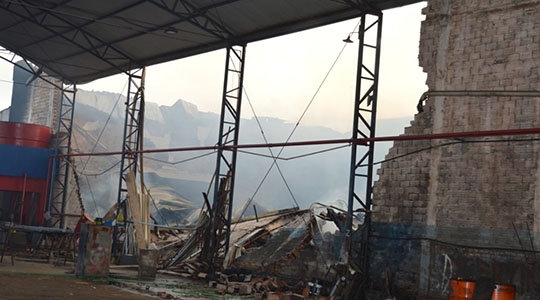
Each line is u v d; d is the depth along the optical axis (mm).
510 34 15484
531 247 14430
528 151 14766
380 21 18547
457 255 15727
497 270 14922
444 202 16219
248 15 21828
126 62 29984
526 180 14711
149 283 20344
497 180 15242
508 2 15609
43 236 31141
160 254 27516
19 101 42938
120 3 23484
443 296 15844
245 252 22938
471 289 14094
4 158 33156
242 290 19141
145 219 27922
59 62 31781
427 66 17062
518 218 14742
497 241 15039
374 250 17672
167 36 25500
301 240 21156
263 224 25297
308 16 20562
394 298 16469
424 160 16781
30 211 34188
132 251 28078
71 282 18953
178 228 26766
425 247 16406
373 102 18266
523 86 15094
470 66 16156
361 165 18172
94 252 20484
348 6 19047
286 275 20766
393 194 17422
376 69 18406
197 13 22688
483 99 15797
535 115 14805
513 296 13758
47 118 35844
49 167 34031
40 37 29281
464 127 16078
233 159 23500
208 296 18188
